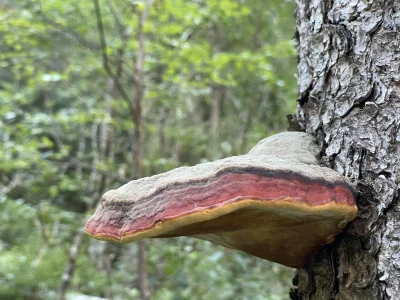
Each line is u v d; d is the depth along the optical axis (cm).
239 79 802
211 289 504
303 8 183
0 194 647
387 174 136
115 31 634
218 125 968
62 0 523
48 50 689
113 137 780
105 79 782
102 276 700
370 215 136
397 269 129
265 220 123
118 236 120
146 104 652
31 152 572
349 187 126
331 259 146
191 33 559
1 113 594
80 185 682
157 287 492
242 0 736
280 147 156
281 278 541
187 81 618
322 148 158
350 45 153
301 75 182
